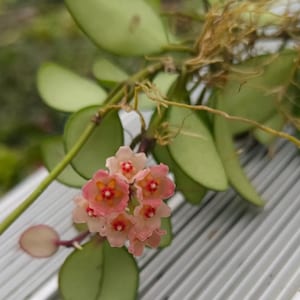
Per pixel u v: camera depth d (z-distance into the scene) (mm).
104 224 248
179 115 289
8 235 361
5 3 1159
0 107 1078
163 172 246
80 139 269
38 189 258
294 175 321
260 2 314
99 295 267
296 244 267
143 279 287
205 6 355
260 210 305
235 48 341
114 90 303
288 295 241
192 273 281
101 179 243
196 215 320
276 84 321
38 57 1092
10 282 313
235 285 261
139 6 312
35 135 1061
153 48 310
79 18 300
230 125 320
